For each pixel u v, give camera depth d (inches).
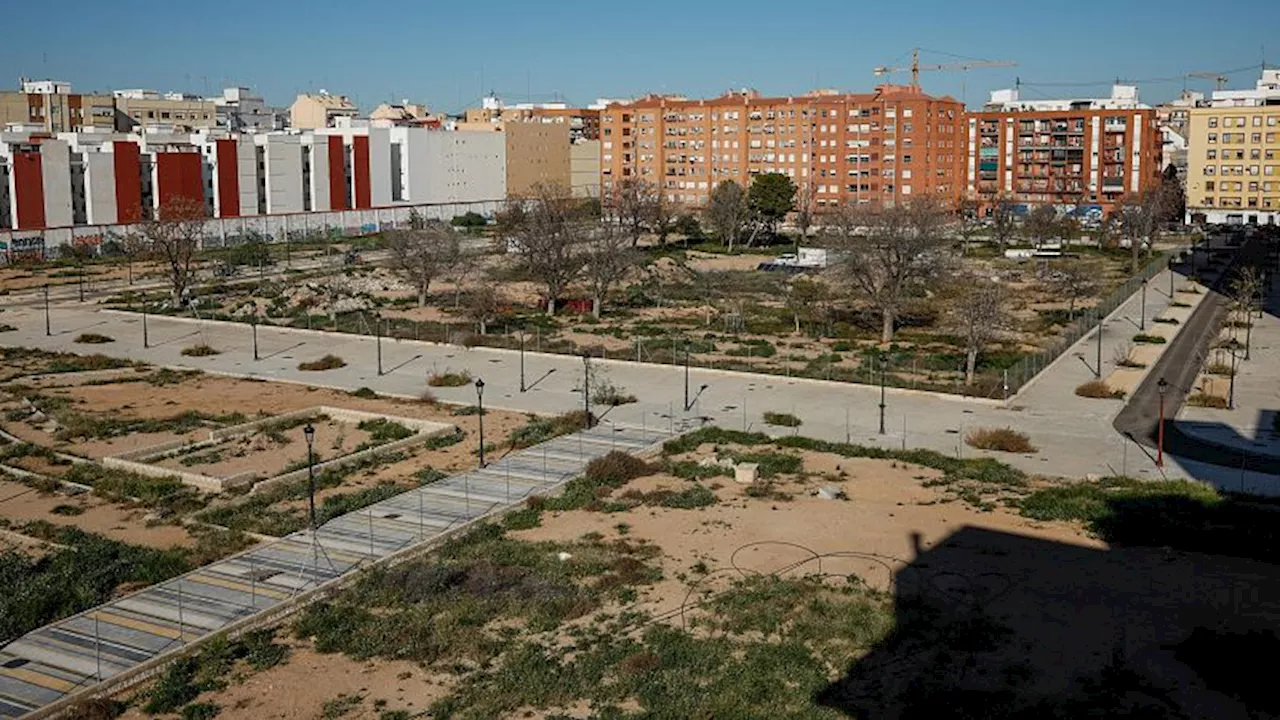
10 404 2967.5
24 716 1294.3
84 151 6254.9
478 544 1871.3
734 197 6958.7
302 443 2581.2
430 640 1491.1
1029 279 5472.4
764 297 4808.1
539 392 3043.8
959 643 1465.3
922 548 1824.6
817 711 1295.5
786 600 1604.3
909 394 2987.2
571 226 4702.3
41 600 1615.4
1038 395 3009.4
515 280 5221.5
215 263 5723.4
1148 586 1654.8
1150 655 1424.7
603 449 2459.4
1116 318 4301.2
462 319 4180.6
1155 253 6638.8
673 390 3048.7
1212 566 1734.7
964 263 5546.3
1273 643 1427.2
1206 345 3769.7
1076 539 1862.7
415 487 2194.9
